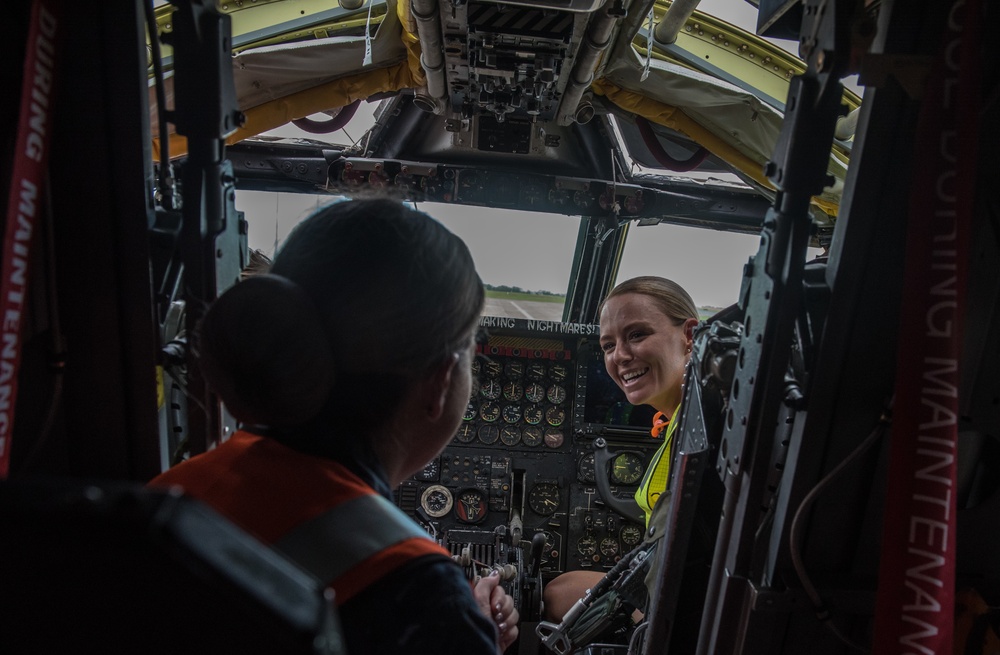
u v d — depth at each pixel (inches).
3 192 38.4
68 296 45.3
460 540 171.9
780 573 53.2
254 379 28.6
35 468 48.0
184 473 29.9
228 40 45.4
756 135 158.1
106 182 43.7
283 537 25.4
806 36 46.1
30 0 37.7
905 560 39.6
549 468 178.4
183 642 15.4
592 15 105.2
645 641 64.3
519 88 136.3
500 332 176.6
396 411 30.7
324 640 14.6
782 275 46.6
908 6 40.1
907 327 39.3
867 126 42.2
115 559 14.6
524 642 146.2
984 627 51.8
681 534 60.1
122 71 41.9
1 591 15.5
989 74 42.2
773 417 49.0
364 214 29.6
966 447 55.2
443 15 105.2
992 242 46.5
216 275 46.4
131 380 47.9
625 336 96.0
